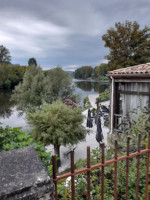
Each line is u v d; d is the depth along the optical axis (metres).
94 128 10.29
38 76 14.53
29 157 0.83
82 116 6.34
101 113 12.71
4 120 15.34
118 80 5.18
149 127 2.84
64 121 5.87
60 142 5.60
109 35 19.19
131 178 1.85
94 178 2.11
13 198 0.61
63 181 2.28
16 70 40.53
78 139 6.39
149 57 19.03
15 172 0.71
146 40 18.58
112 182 1.99
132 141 2.66
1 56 49.38
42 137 5.85
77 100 16.42
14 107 22.03
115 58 19.52
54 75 15.83
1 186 0.63
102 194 1.14
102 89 43.03
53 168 0.89
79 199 1.83
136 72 4.54
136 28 18.22
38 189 0.66
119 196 1.86
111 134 5.29
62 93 16.09
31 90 14.04
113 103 5.41
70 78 16.22
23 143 1.61
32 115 5.91
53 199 0.71
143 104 4.94
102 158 1.09
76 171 1.00
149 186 1.76
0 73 37.88
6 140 1.73
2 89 39.75
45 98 13.91
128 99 5.30
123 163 2.11
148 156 1.36
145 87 4.91
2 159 0.81
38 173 0.71
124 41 18.78
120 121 5.55
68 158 6.62
